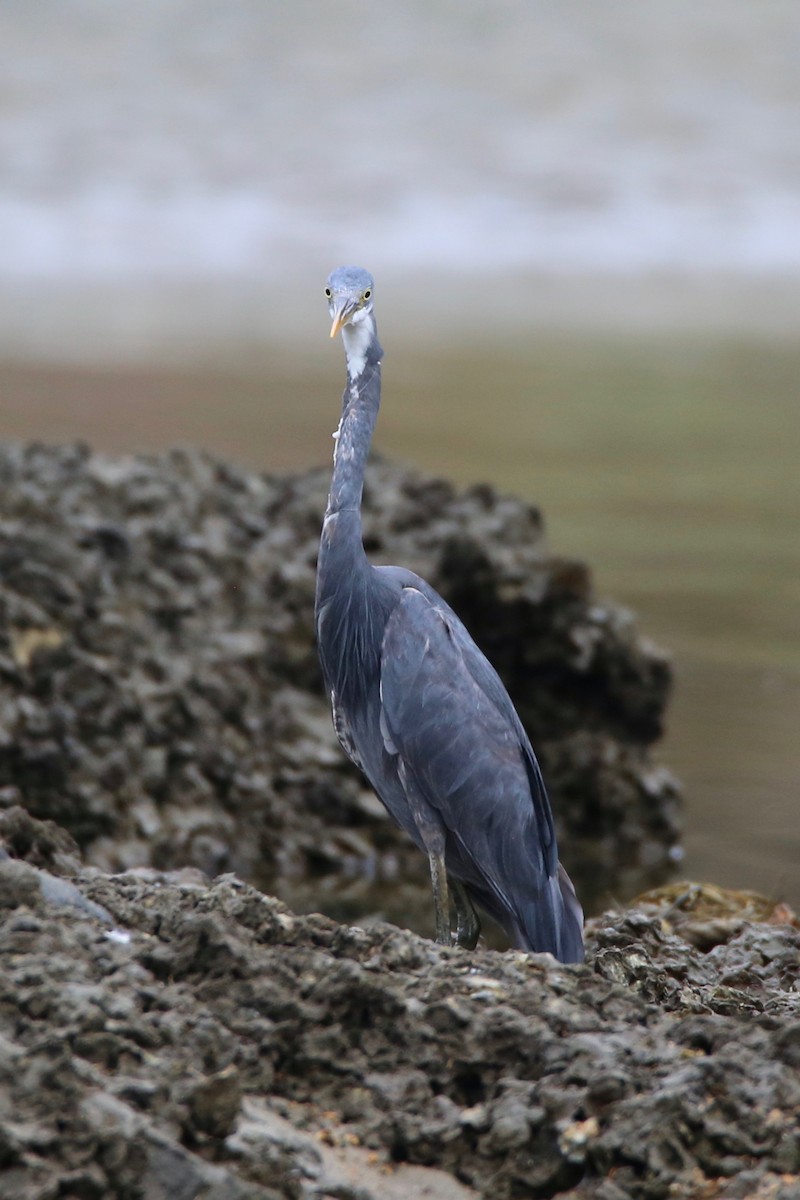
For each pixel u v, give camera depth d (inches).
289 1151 227.9
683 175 3661.4
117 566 636.7
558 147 3759.8
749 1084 242.1
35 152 3489.2
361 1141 239.1
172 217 3265.3
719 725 718.5
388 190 3506.4
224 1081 221.0
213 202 3371.1
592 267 3125.0
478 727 344.8
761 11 4633.4
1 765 542.3
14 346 1947.6
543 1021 257.1
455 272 3024.1
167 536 662.5
